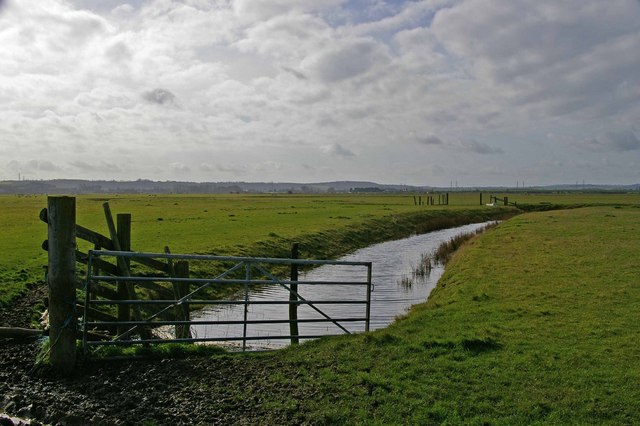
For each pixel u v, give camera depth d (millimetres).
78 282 11008
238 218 57406
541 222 50750
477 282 20484
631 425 7746
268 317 19156
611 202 106812
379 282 26875
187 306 13844
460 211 79875
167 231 41250
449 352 11125
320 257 36500
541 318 14258
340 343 11930
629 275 20625
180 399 8750
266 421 7957
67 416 8016
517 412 8195
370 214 67625
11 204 94938
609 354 10922
